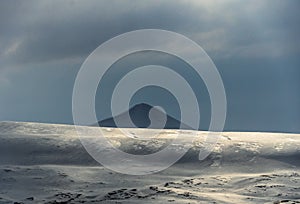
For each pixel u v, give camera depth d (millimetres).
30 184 47844
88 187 47469
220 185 48125
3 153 63469
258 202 39500
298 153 61969
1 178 49500
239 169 57250
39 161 60656
